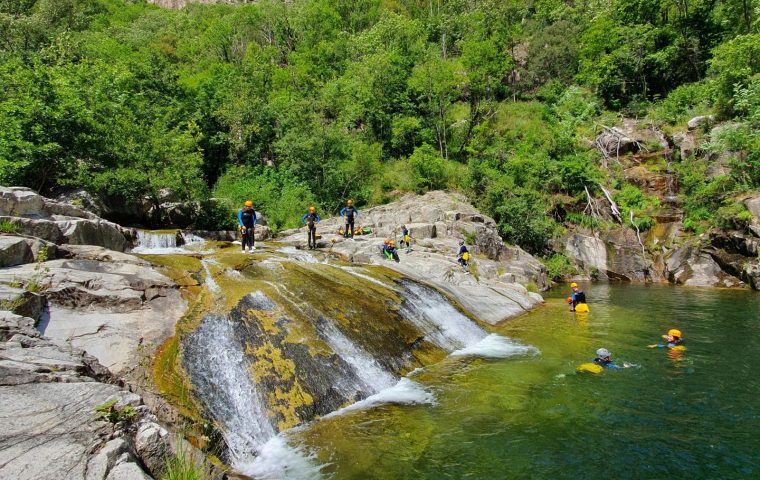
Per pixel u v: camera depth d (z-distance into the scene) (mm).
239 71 40344
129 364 6598
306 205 28031
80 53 29469
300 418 6992
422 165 32000
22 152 15422
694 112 33219
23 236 8930
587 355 10656
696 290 22188
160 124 22312
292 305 9453
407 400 7914
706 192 26844
